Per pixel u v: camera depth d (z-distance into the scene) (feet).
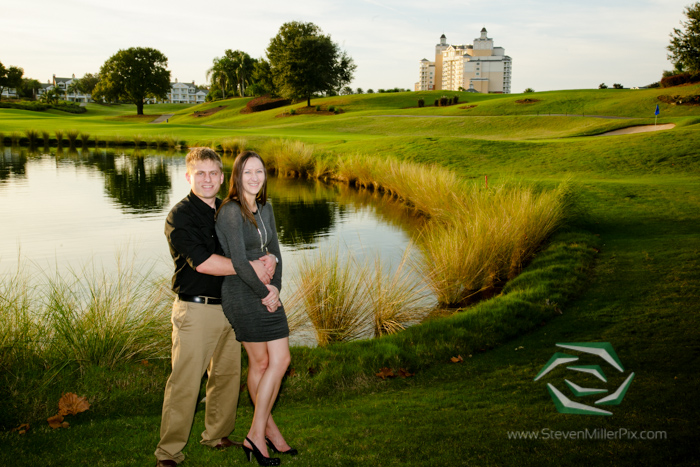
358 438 10.65
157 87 311.06
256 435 9.72
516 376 14.26
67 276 29.66
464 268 26.00
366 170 68.64
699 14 168.25
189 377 9.49
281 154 85.87
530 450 9.59
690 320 17.42
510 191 39.75
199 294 9.57
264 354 9.96
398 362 15.88
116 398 13.33
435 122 167.53
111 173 81.61
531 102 194.70
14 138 135.44
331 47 249.55
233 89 392.06
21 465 9.70
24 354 14.40
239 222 9.37
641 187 46.80
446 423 11.15
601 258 26.96
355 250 36.40
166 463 9.53
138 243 38.93
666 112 153.58
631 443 9.61
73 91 542.57
